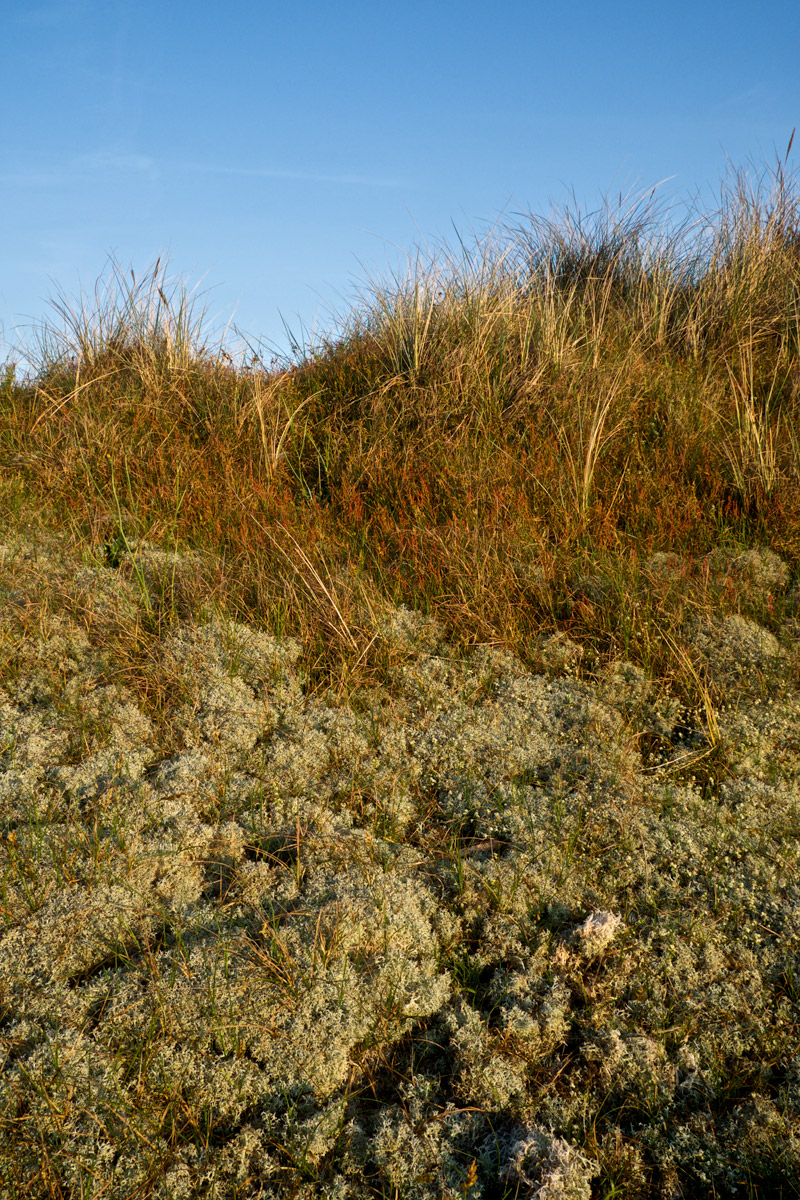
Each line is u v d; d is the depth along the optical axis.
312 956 2.29
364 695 3.48
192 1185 1.85
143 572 4.24
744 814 2.87
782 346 6.32
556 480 4.92
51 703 3.34
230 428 5.97
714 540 4.47
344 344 7.26
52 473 5.36
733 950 2.40
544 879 2.63
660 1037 2.19
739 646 3.59
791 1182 1.87
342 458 5.64
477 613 3.88
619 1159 1.94
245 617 3.96
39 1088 1.94
